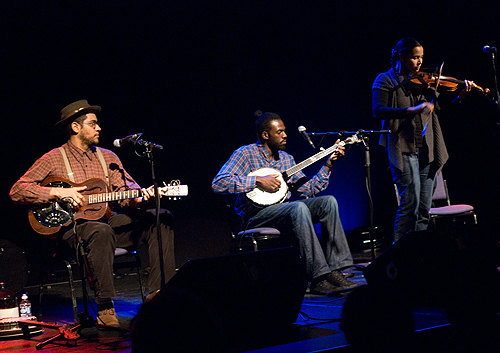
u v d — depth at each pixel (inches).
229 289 100.3
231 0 259.1
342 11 278.1
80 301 184.5
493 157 238.4
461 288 104.2
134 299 176.9
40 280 139.6
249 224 168.6
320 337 104.3
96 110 147.4
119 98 232.5
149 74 239.6
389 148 169.0
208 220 255.0
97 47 227.3
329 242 157.6
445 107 245.1
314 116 279.6
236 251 173.6
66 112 143.9
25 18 212.5
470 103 235.8
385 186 283.9
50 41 217.5
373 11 271.3
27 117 213.3
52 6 217.3
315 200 161.0
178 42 247.0
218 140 257.3
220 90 257.6
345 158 286.4
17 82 211.5
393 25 266.7
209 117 255.0
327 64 281.6
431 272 107.2
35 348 116.3
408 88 168.6
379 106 169.0
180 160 247.4
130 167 235.6
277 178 166.1
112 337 122.0
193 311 51.1
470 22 244.8
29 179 136.7
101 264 130.1
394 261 112.3
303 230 152.5
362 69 278.4
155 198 136.6
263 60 268.4
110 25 230.1
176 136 246.4
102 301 130.3
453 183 252.1
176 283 97.8
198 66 252.1
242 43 263.0
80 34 223.6
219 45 257.3
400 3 263.4
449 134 249.1
